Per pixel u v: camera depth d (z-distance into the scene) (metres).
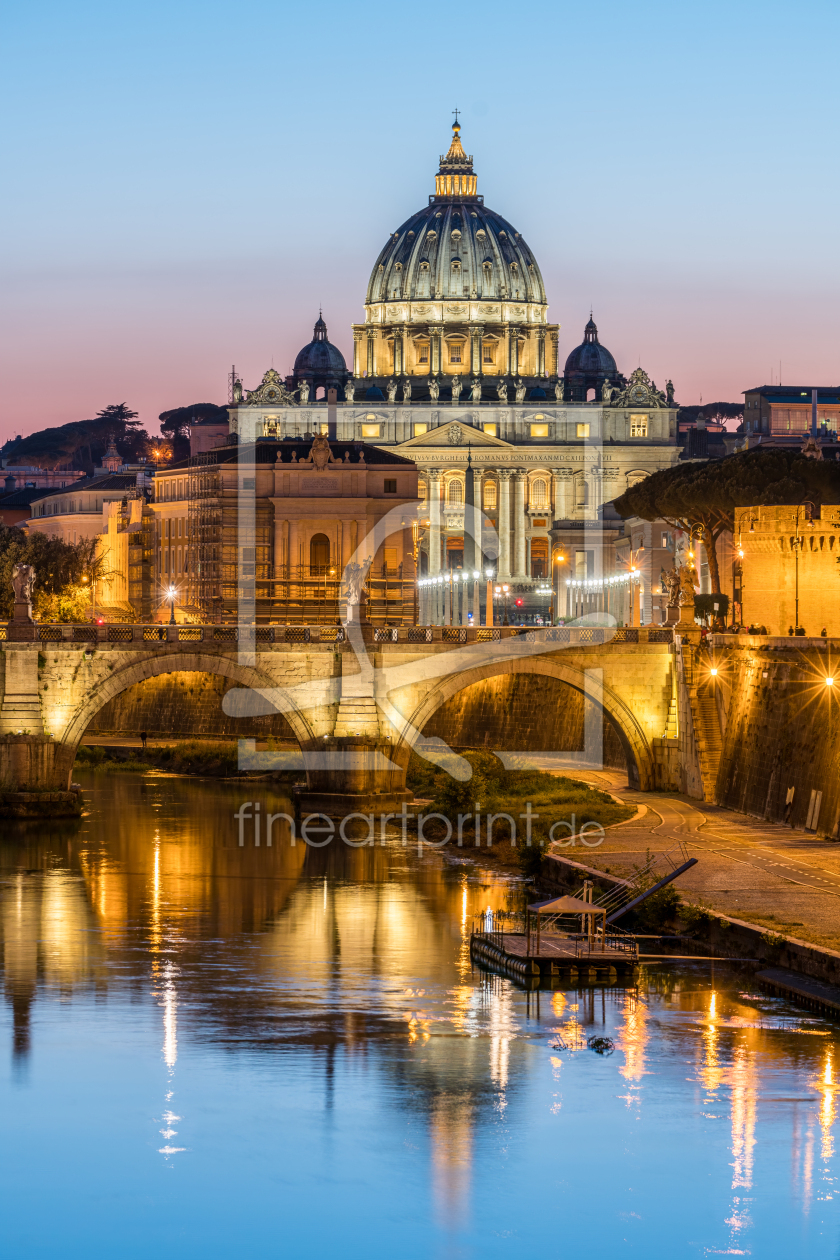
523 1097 85.00
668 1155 79.12
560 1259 71.06
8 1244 72.00
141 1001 100.94
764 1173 77.62
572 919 116.06
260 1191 76.19
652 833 139.38
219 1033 94.94
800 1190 76.12
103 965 109.00
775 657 147.75
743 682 155.75
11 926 119.38
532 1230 73.12
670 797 163.50
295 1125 82.38
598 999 99.94
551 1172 77.56
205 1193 76.12
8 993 102.50
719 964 105.50
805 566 180.62
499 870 140.75
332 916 123.00
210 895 130.25
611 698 168.25
